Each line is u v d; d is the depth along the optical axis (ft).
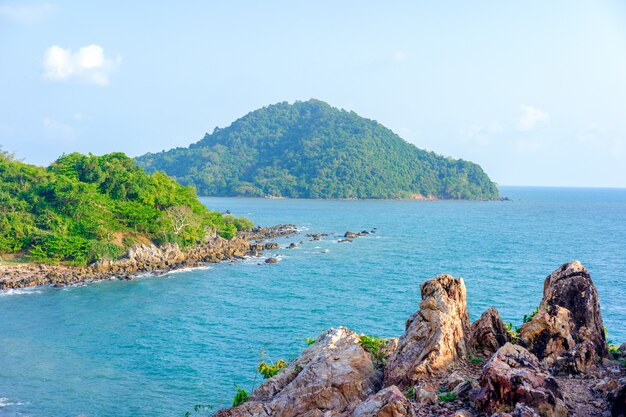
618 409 53.36
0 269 327.88
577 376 67.15
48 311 247.70
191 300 268.62
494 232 609.01
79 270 339.16
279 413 70.79
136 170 463.83
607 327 206.18
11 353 188.75
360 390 74.18
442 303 77.05
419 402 62.23
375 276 329.93
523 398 54.24
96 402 149.38
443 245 485.97
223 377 166.30
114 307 255.09
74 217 385.91
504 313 229.04
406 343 76.02
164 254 384.27
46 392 155.84
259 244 480.64
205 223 471.62
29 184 417.08
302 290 289.74
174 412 143.33
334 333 89.20
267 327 218.59
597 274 326.24
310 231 621.72
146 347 194.80
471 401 59.36
